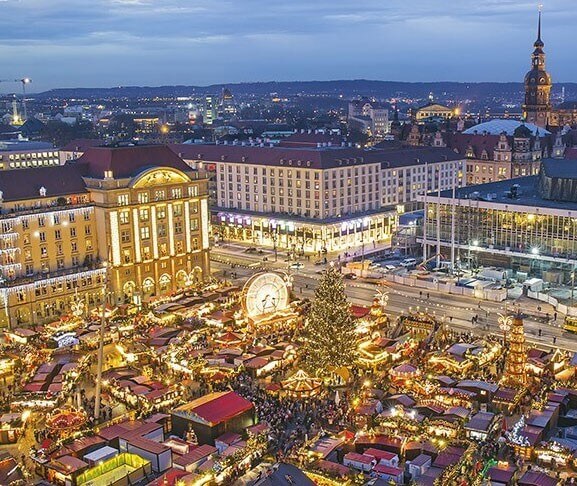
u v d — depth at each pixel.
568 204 188.50
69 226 167.75
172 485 82.38
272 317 143.25
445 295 173.38
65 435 97.31
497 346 127.00
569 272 181.50
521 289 174.38
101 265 169.88
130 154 179.50
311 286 181.88
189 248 186.12
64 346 134.50
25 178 166.25
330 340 116.75
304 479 74.88
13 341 142.38
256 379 121.00
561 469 88.25
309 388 110.94
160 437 97.25
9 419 100.38
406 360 127.25
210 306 154.38
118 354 133.88
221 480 86.56
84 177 174.88
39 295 160.12
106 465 87.81
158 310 152.75
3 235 156.00
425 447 90.56
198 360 122.25
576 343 136.88
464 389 108.56
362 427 98.69
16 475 86.06
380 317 145.75
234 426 98.56
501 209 192.00
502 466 86.00
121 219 171.75
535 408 100.81
